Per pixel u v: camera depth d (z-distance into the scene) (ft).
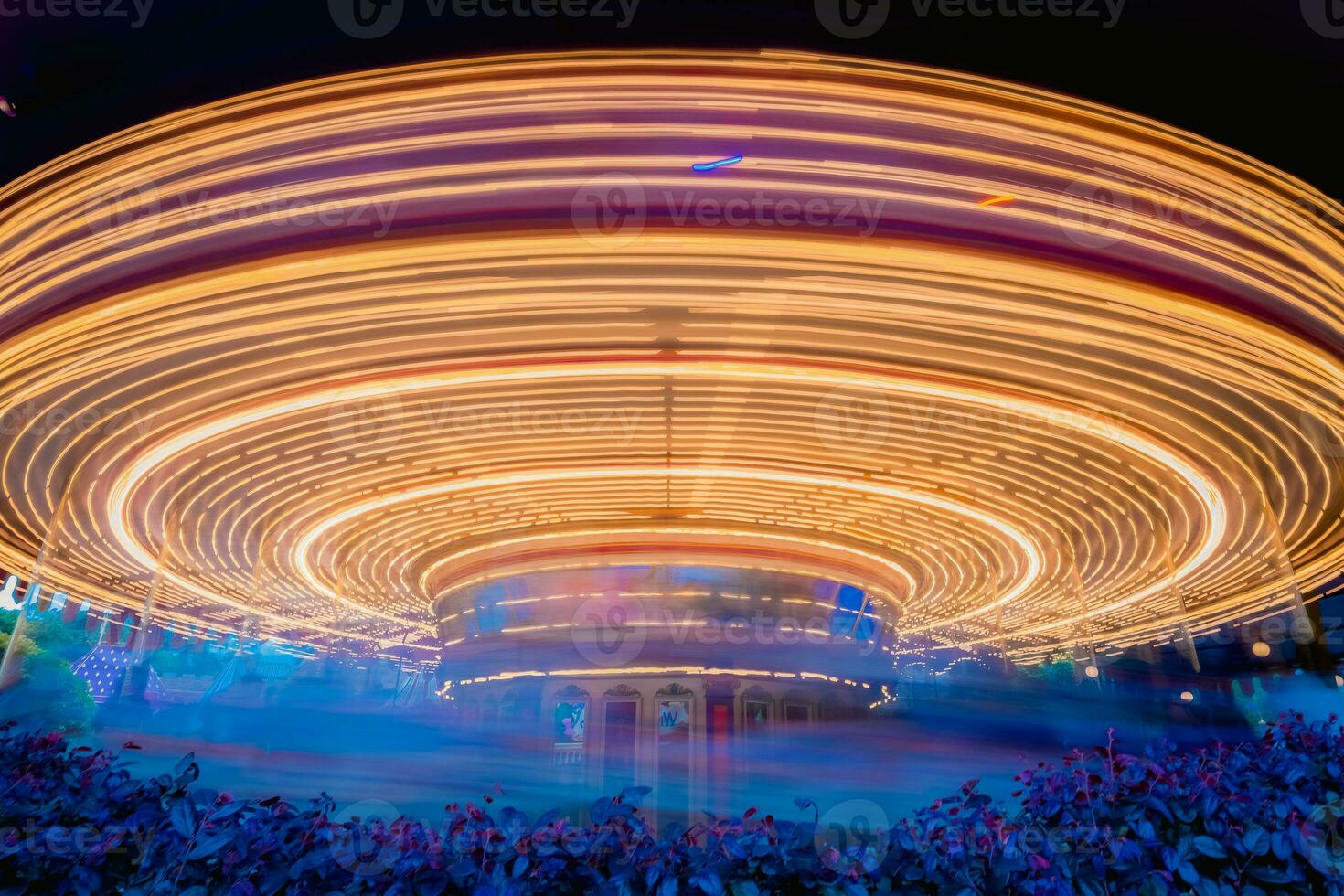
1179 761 18.97
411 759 35.47
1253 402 30.94
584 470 37.96
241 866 12.35
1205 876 13.60
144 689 59.06
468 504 42.55
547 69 18.90
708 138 19.81
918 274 21.88
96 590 75.10
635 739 36.52
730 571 38.78
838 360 27.89
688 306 23.85
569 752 36.60
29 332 24.39
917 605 77.30
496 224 20.63
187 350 25.73
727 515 40.29
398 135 19.90
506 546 40.04
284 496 44.29
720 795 35.50
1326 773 19.10
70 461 39.58
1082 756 18.04
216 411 32.09
